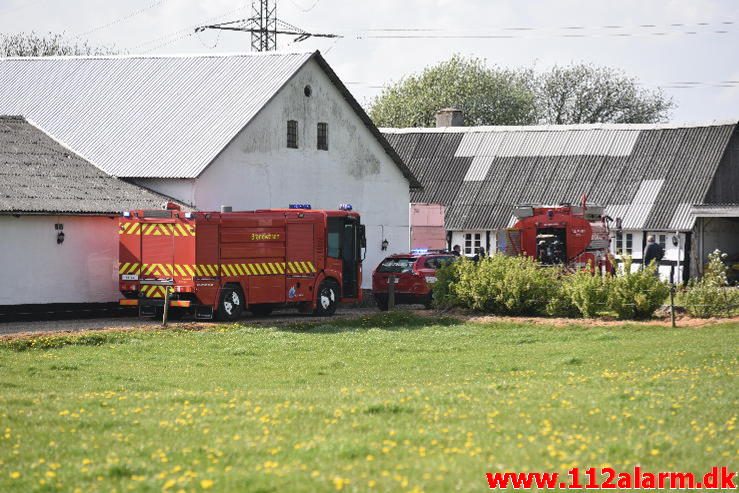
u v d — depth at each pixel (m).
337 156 104.25
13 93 105.31
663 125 146.75
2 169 80.19
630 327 73.75
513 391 43.12
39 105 102.31
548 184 144.12
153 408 39.00
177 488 26.78
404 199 112.44
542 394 41.81
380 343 66.19
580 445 31.47
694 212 131.62
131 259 75.31
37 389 46.09
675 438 32.59
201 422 35.50
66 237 77.75
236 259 76.12
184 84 100.31
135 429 34.59
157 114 96.69
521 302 80.94
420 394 41.94
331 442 31.34
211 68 101.81
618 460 29.95
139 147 92.19
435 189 148.38
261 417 36.16
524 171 147.62
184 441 32.38
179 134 93.19
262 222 78.12
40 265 76.19
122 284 75.69
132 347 61.91
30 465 29.66
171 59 104.69
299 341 66.12
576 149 148.25
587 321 76.88
